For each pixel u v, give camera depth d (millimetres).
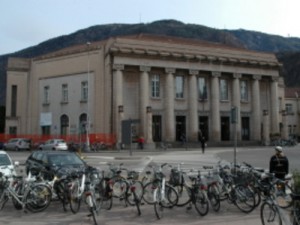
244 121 64438
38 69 62781
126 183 13336
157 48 56281
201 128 60594
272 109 66312
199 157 34906
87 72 56656
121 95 53781
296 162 29516
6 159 17781
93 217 10750
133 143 53938
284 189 11383
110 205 12766
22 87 64375
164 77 57688
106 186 12844
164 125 57469
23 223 10914
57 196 12867
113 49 53125
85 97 57156
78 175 12867
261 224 10172
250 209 11984
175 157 35281
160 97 57500
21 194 12438
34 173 15797
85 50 57219
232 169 14234
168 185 12516
